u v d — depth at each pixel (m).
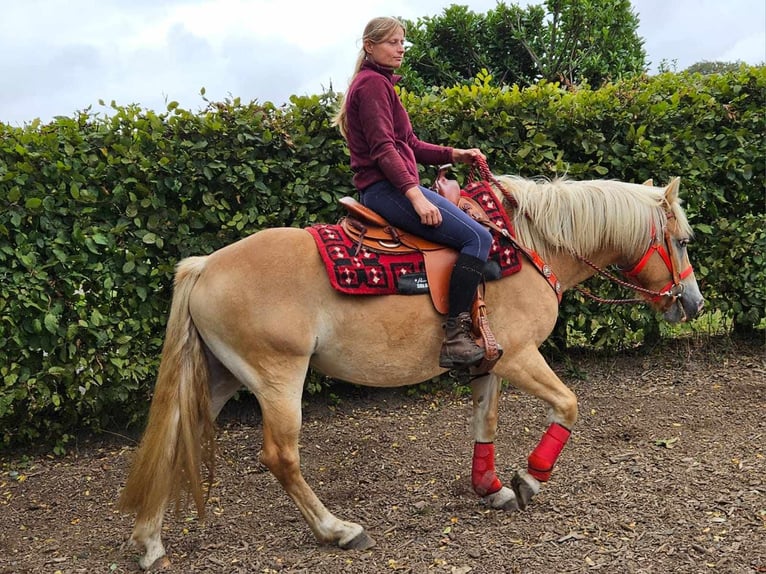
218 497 3.90
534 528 3.23
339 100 4.87
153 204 4.56
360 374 3.23
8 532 3.60
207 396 3.15
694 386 5.19
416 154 3.61
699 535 3.05
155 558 3.10
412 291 3.11
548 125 5.22
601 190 3.51
